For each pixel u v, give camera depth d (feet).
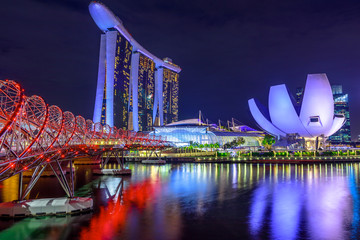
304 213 139.33
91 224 118.42
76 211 131.54
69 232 109.29
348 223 123.95
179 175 274.77
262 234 110.52
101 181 234.38
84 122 198.39
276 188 205.98
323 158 437.17
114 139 258.37
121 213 136.26
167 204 155.74
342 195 182.09
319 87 569.64
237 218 130.62
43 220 121.29
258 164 403.95
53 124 142.92
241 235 109.29
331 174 286.66
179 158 440.04
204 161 431.84
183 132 638.12
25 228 112.16
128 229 114.21
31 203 128.98
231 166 374.63
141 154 511.81
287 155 463.83
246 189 201.98
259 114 635.66
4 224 116.26
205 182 231.71
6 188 201.36
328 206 153.28
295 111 588.50
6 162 79.46
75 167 357.20
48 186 206.28
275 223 123.95
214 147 565.53
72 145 144.05
